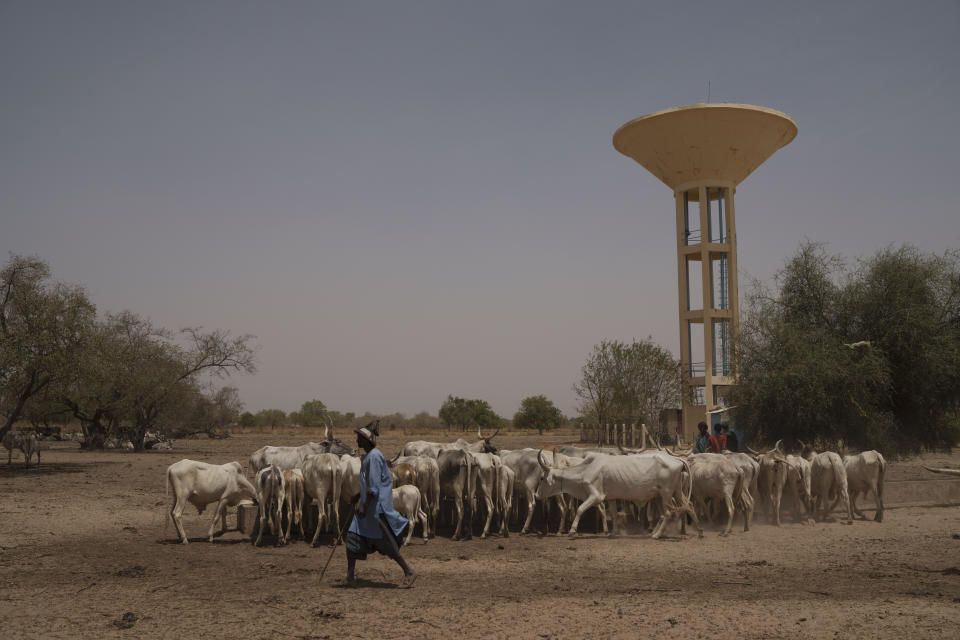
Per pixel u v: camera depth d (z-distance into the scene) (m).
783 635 7.25
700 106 40.84
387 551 9.70
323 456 13.77
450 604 8.58
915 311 22.77
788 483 16.88
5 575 10.43
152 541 13.91
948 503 20.36
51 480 27.00
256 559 11.96
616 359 42.88
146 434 51.12
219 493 14.09
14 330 30.91
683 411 41.72
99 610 8.34
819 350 22.84
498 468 14.86
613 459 14.76
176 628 7.55
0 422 45.97
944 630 7.39
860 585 9.78
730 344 26.66
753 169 44.31
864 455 16.91
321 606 8.49
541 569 11.08
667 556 12.29
